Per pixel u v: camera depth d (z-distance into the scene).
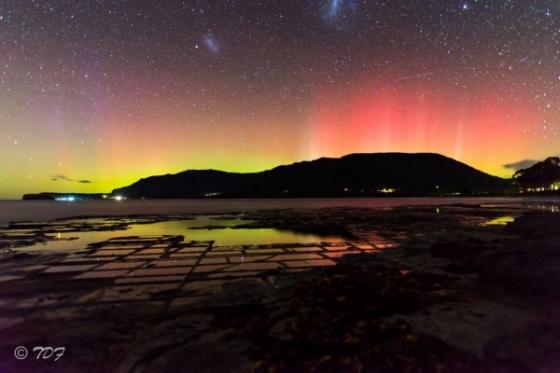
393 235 20.61
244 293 8.23
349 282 7.93
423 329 5.39
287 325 5.85
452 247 12.80
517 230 15.64
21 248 17.47
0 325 6.52
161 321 6.60
